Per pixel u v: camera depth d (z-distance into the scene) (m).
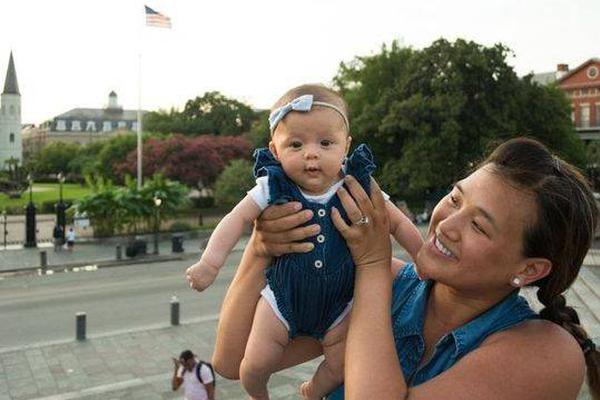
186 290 18.61
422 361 1.81
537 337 1.58
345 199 1.85
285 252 2.00
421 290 1.93
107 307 16.34
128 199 29.84
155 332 13.45
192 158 44.00
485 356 1.57
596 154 42.53
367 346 1.66
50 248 28.98
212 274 1.99
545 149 1.67
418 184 36.53
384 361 1.63
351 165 1.99
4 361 11.46
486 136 36.22
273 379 10.00
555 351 1.55
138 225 33.19
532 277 1.61
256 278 2.21
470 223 1.62
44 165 96.88
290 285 2.02
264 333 2.11
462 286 1.65
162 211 31.31
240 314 2.23
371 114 39.56
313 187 1.95
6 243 30.20
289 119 1.96
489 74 37.72
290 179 2.01
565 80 62.91
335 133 1.95
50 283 20.34
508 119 38.00
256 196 2.03
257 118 74.50
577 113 62.06
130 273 22.42
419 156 36.56
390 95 39.72
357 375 1.62
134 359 11.65
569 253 1.59
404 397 1.59
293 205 1.95
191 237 32.97
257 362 2.11
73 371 10.95
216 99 75.69
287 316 2.07
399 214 2.12
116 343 12.62
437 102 36.28
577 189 1.59
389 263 1.86
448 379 1.57
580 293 10.89
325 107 1.96
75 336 13.25
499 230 1.57
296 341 2.22
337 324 2.05
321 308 2.04
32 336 13.51
